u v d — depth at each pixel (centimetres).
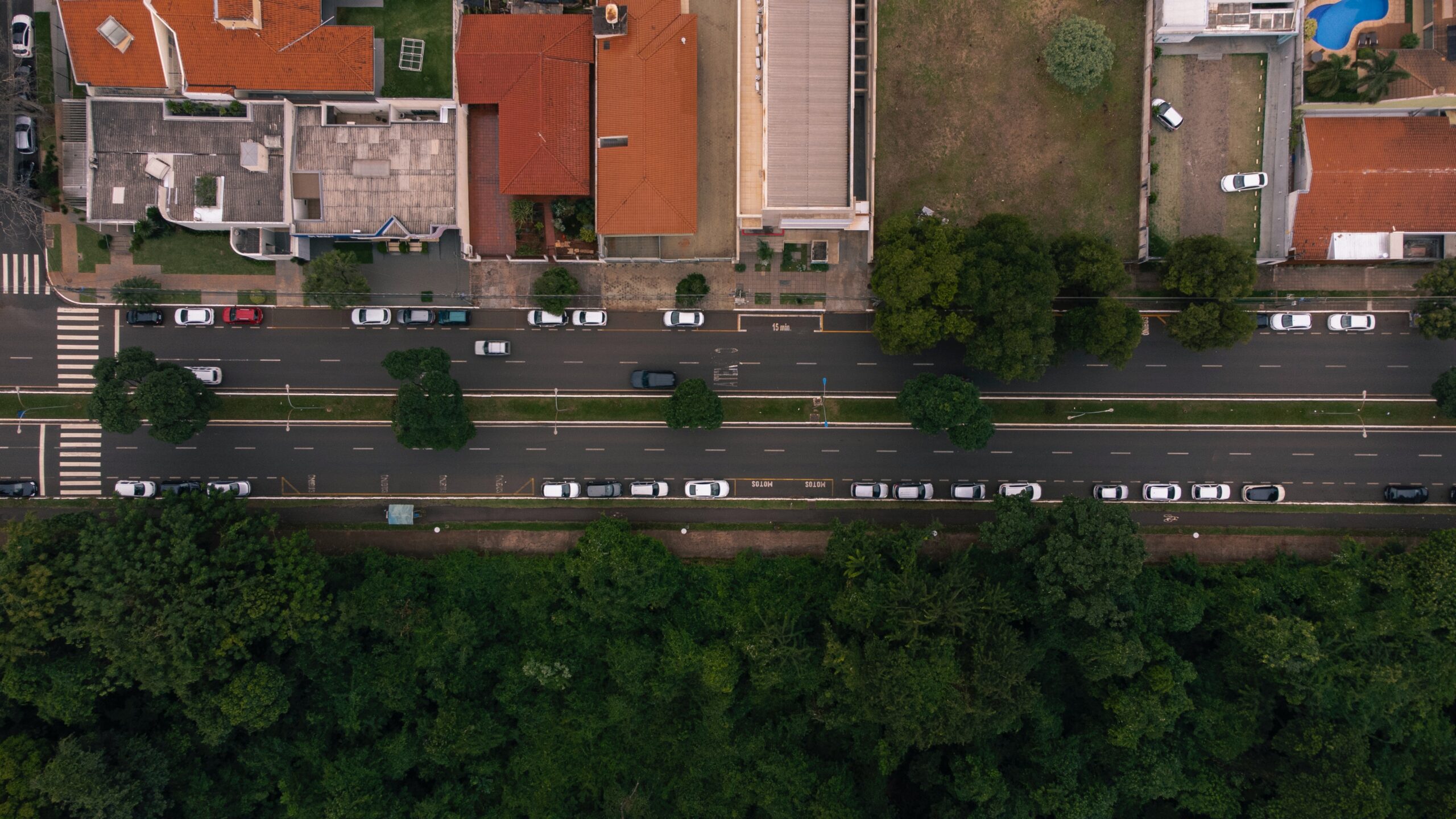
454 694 7600
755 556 7631
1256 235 7781
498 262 7788
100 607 6644
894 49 7744
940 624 6869
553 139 7219
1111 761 7269
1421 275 7806
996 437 7950
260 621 6962
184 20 6912
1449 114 7500
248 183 7231
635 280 7819
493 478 7919
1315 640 6900
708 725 7562
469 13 7456
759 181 7212
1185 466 7944
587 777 7888
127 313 7725
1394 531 7881
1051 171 7781
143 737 7056
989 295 6875
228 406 7825
